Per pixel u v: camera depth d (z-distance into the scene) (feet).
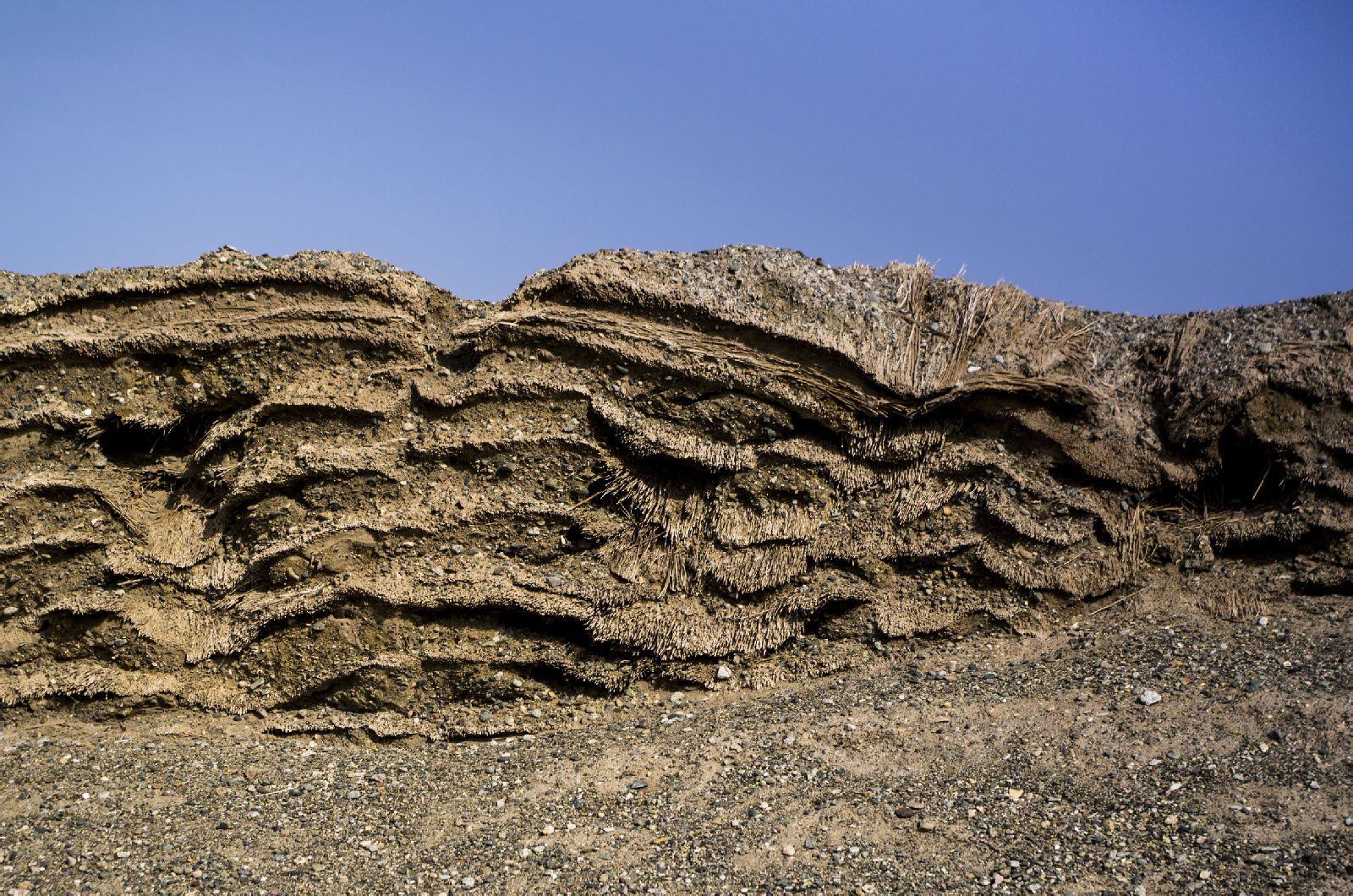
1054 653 16.56
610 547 17.04
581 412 17.08
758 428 17.13
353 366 17.34
